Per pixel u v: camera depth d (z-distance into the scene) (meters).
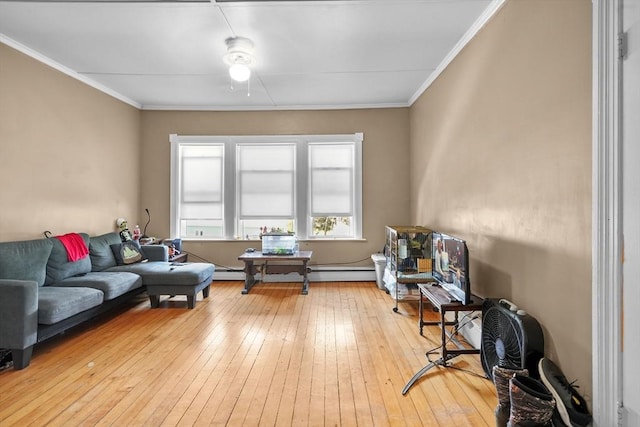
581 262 1.89
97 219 4.66
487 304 2.56
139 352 3.00
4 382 2.49
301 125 5.62
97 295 3.37
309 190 5.66
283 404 2.23
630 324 1.65
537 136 2.27
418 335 3.38
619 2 1.68
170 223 5.66
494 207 2.84
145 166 5.64
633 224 1.63
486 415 2.11
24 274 3.25
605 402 1.74
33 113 3.67
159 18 3.03
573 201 1.95
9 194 3.42
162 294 4.21
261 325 3.66
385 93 5.07
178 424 2.03
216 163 5.71
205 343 3.19
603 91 1.74
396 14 2.97
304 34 3.31
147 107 5.59
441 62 3.94
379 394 2.34
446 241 3.13
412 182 5.41
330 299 4.65
